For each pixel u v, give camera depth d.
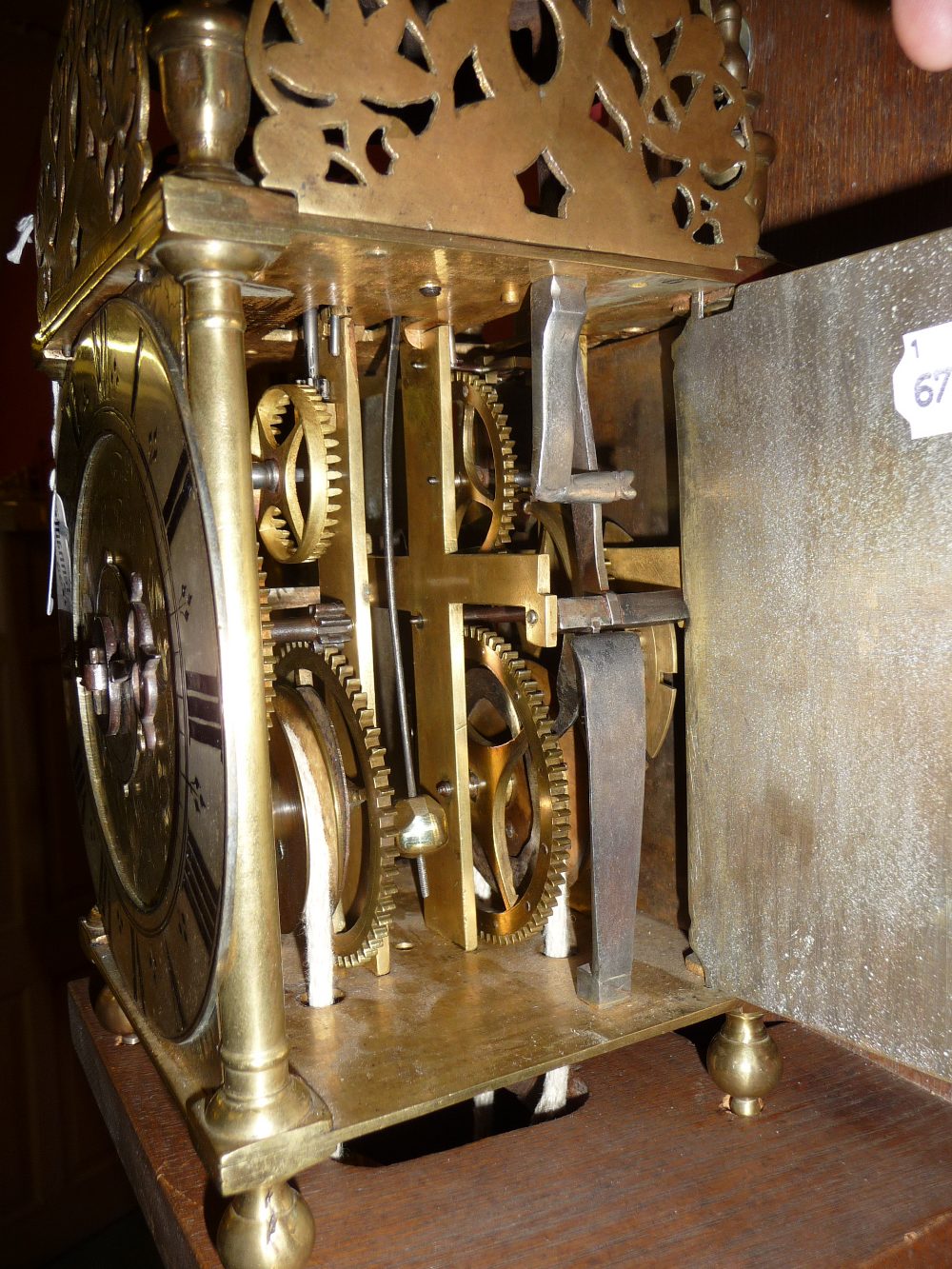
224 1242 0.66
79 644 0.89
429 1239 0.73
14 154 1.62
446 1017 0.84
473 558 0.88
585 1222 0.75
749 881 0.84
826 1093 0.92
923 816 0.71
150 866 0.79
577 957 0.96
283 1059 0.66
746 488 0.81
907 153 0.96
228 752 0.61
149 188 0.59
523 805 0.99
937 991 0.72
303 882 0.83
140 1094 0.92
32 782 1.72
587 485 0.82
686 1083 0.94
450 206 0.67
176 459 0.65
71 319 0.85
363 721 0.86
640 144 0.76
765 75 1.07
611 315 0.93
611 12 0.73
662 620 0.87
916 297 0.69
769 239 1.08
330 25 0.62
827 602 0.76
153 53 0.59
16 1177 1.74
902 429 0.70
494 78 0.68
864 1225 0.75
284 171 0.61
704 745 0.87
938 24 0.77
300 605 0.90
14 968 1.71
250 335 0.96
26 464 1.62
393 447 1.08
